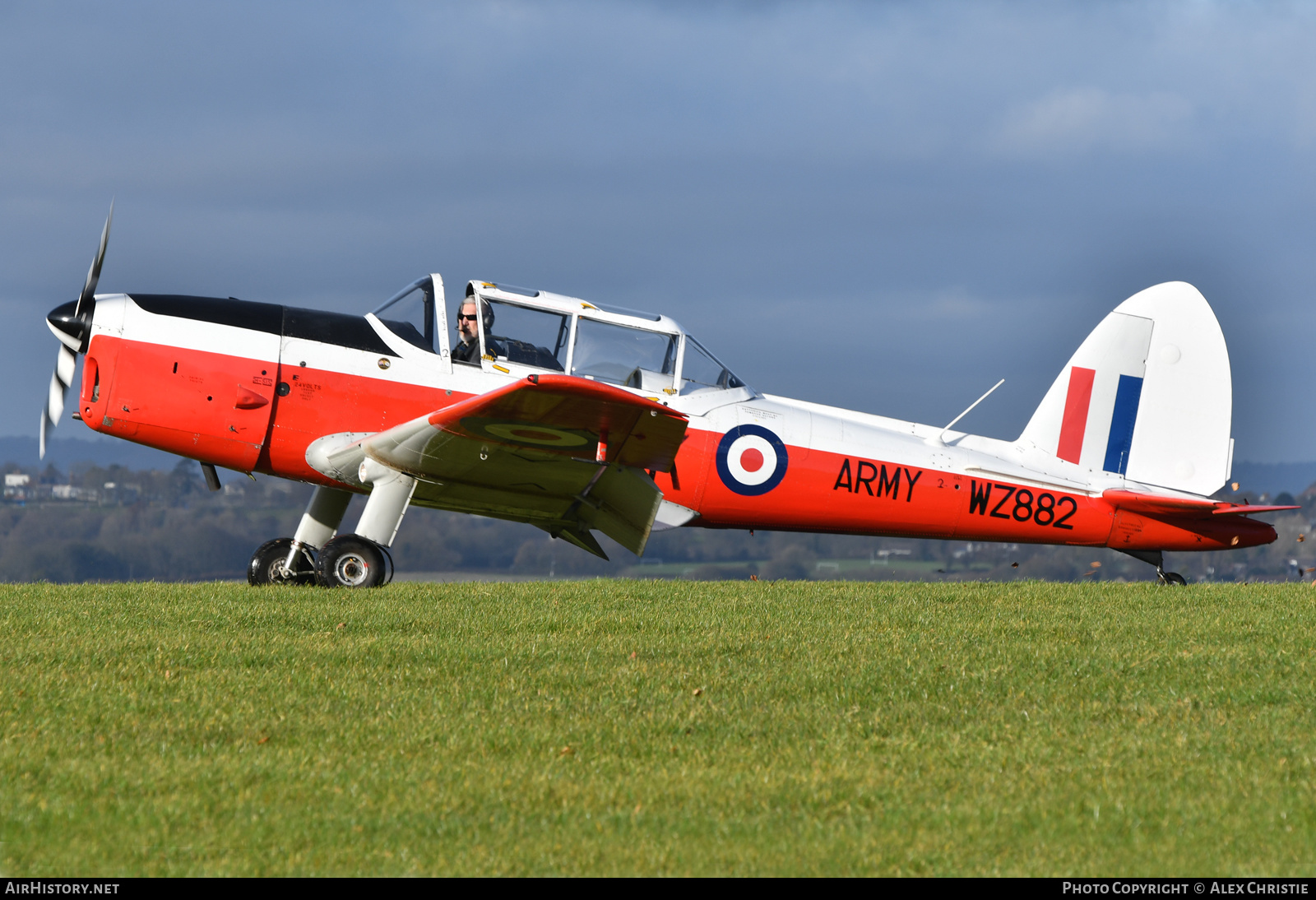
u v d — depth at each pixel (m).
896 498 42.03
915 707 19.31
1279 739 17.11
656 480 39.56
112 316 34.91
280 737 17.14
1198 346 45.59
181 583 37.59
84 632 25.77
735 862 12.75
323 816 13.87
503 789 14.96
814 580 41.66
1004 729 17.95
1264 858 12.68
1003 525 43.44
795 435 40.81
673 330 39.03
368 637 25.44
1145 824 13.64
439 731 17.47
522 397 30.67
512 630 26.88
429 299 36.97
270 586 35.53
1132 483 45.12
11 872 12.22
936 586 39.66
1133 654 23.73
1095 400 45.03
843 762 16.25
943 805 14.38
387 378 36.09
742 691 20.39
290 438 35.66
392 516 35.34
